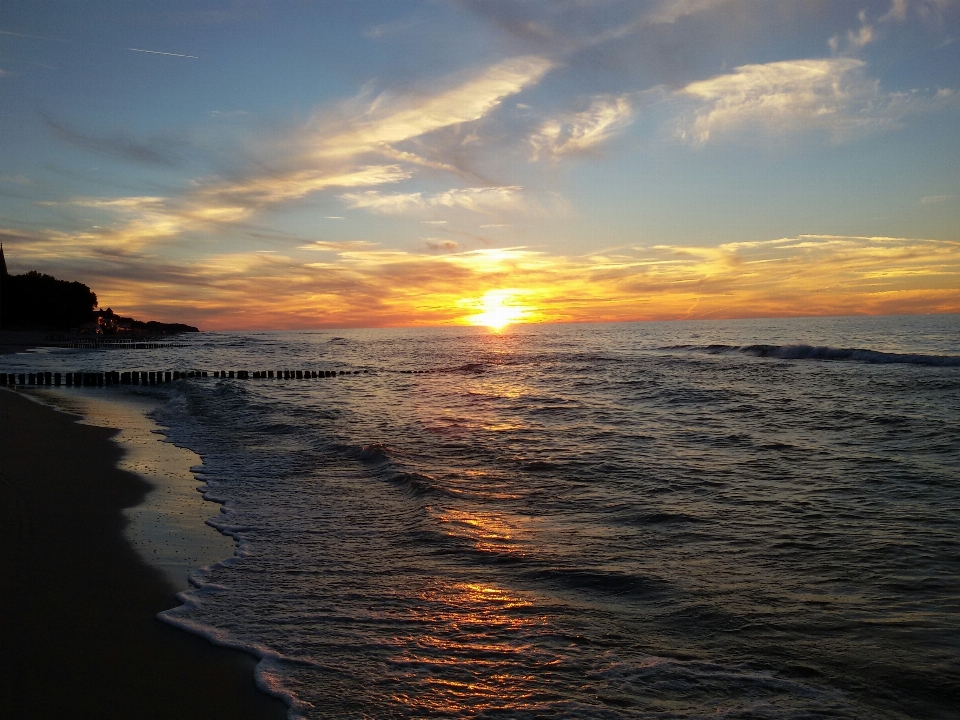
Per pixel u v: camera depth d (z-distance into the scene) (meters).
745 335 79.56
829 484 10.91
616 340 83.12
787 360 37.91
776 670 5.06
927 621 5.78
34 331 107.56
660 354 49.50
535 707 4.59
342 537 8.41
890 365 32.28
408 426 18.25
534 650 5.43
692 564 7.36
